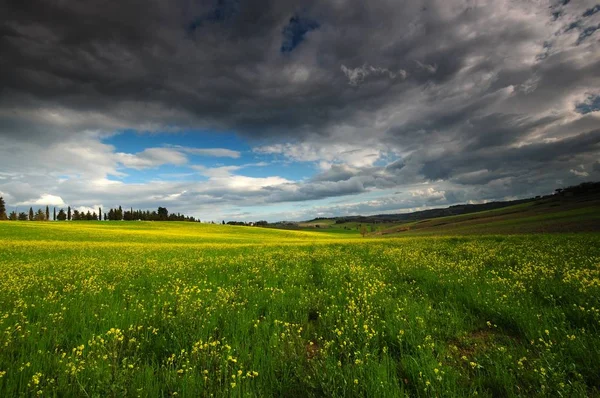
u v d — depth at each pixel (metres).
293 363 4.40
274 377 4.04
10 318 6.33
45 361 4.44
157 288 9.95
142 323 6.05
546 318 5.66
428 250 19.30
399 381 4.07
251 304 7.64
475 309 6.88
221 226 115.19
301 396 3.76
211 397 3.47
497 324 6.06
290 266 14.45
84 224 97.56
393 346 5.18
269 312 6.94
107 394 3.59
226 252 24.88
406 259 14.79
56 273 13.20
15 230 56.16
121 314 6.54
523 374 3.98
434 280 9.58
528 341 5.15
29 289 9.69
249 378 4.02
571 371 3.99
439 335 5.43
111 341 4.84
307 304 7.57
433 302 7.48
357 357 4.55
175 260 18.80
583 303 6.39
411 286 9.03
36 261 19.56
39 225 69.88
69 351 5.04
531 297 7.18
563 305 6.56
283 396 3.75
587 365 4.16
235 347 4.86
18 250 27.58
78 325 5.89
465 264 12.45
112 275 13.02
